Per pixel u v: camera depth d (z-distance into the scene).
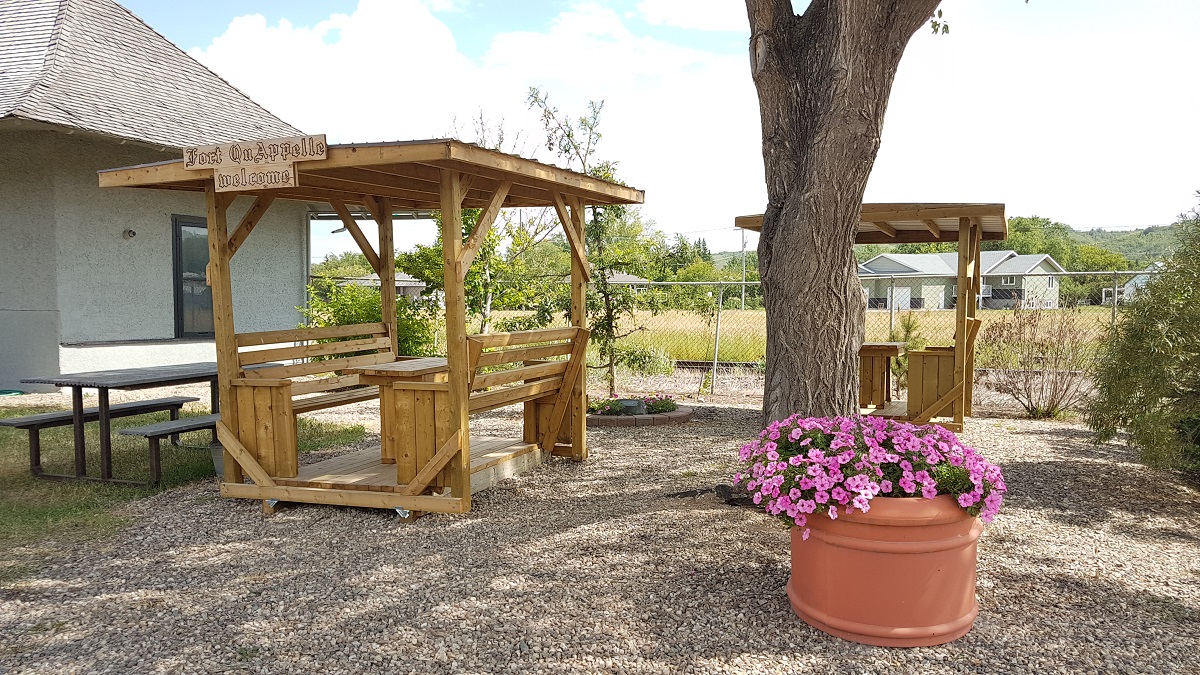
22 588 4.20
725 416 9.96
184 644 3.49
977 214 8.12
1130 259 67.62
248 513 5.64
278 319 14.87
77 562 4.61
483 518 5.39
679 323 20.20
